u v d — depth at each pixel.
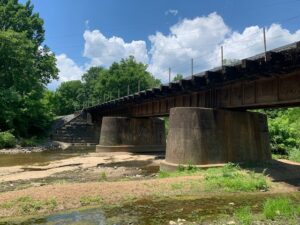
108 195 14.34
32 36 67.62
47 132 66.06
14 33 56.94
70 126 66.12
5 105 54.47
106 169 26.88
